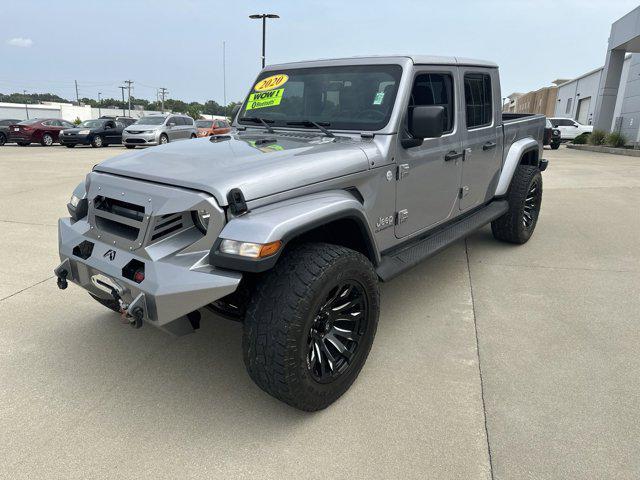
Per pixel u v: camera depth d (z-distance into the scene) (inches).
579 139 949.2
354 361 108.3
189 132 906.7
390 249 135.1
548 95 2113.7
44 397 108.5
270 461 90.3
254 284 99.6
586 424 99.7
